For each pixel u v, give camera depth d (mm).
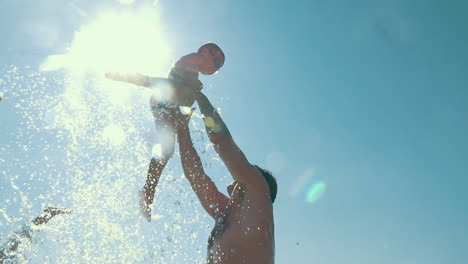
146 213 3326
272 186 3467
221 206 3498
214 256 3229
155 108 3564
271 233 3299
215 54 3934
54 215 3236
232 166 3250
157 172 3475
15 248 3133
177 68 3756
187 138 3619
